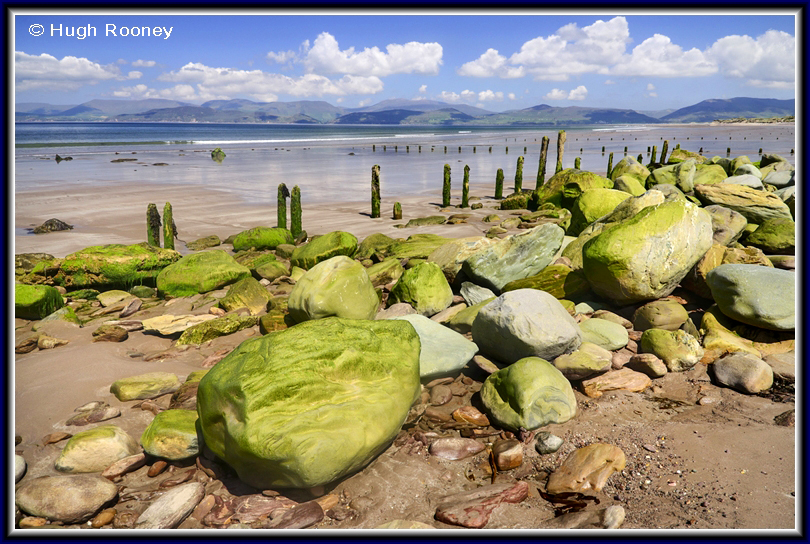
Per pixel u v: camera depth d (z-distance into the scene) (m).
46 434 4.71
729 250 7.56
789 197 11.34
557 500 3.72
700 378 5.36
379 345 4.62
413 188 24.28
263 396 3.86
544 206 15.89
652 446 4.23
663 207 6.65
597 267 6.66
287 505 3.74
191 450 4.28
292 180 26.61
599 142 66.31
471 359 5.89
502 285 8.06
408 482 3.99
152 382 5.41
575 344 5.41
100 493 3.77
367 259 11.09
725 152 40.38
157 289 9.70
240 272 9.79
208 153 47.16
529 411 4.53
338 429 3.79
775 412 4.62
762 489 3.61
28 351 6.65
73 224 15.34
